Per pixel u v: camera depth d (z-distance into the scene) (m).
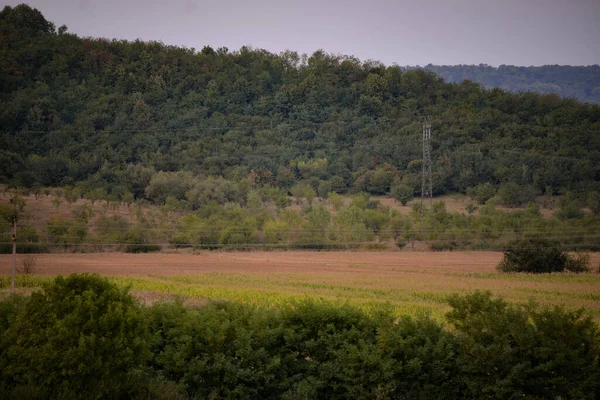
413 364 24.59
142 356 23.92
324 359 26.66
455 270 115.31
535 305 27.20
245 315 28.38
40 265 112.50
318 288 84.25
